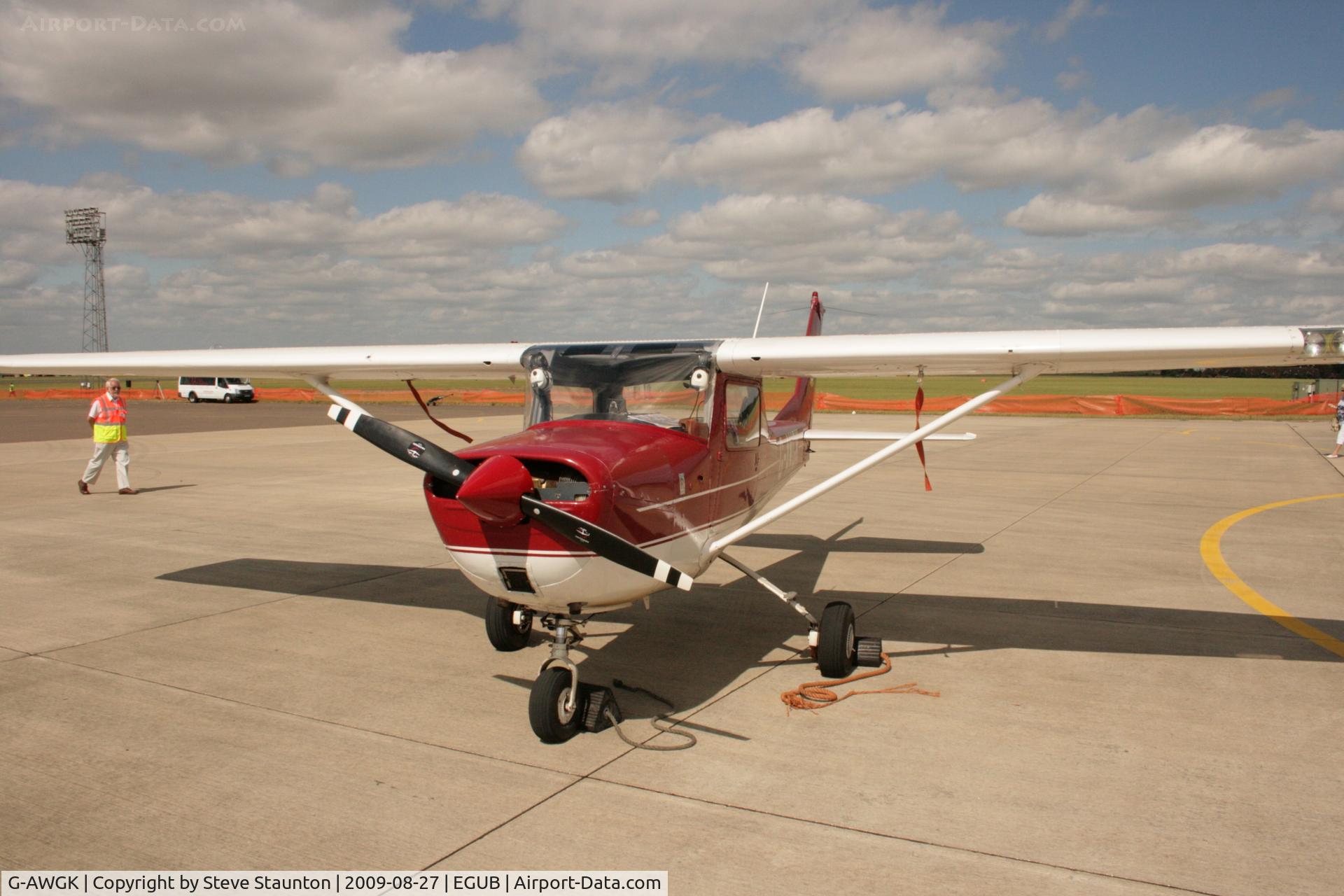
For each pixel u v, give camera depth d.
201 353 6.50
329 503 11.02
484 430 23.56
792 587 6.87
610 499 3.86
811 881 2.81
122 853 2.96
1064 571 7.40
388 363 5.91
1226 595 6.59
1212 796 3.40
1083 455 17.59
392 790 3.43
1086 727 4.09
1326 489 12.60
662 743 3.92
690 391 4.84
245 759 3.70
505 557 3.90
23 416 28.53
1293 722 4.14
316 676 4.73
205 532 8.99
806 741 3.94
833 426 24.78
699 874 2.85
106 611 5.97
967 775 3.59
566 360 5.06
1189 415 32.00
